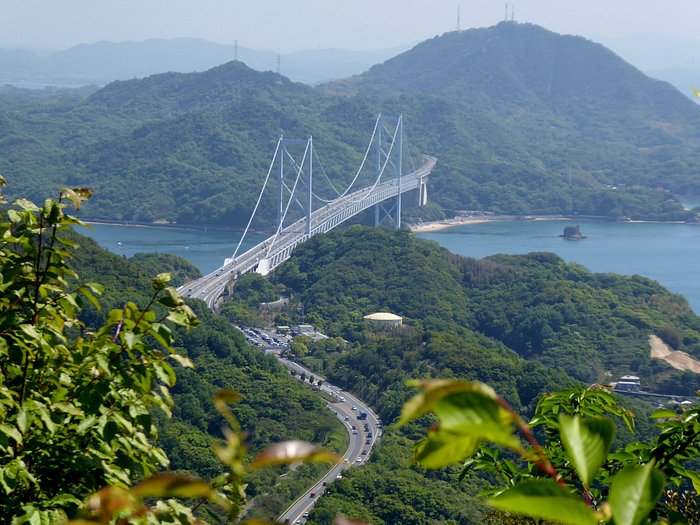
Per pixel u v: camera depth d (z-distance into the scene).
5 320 4.36
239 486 2.96
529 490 1.58
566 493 1.57
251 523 1.79
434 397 1.52
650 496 1.65
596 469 1.71
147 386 4.15
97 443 4.35
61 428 4.34
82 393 4.17
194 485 1.66
